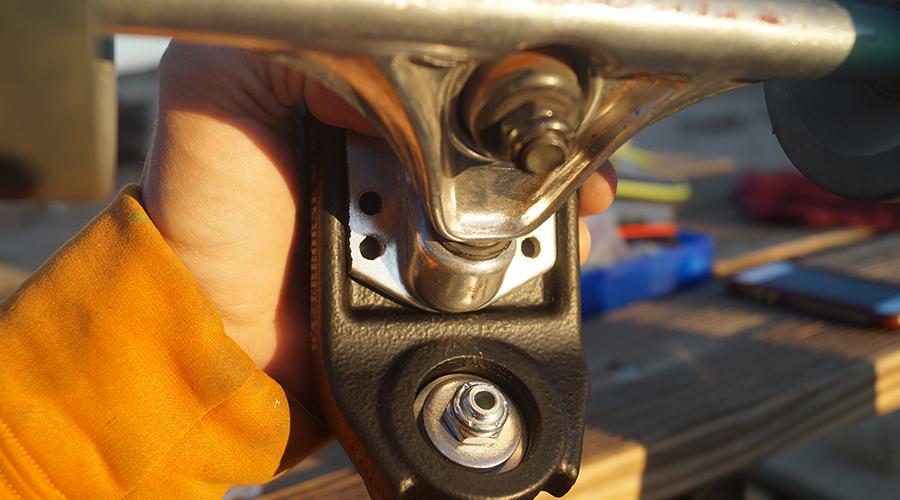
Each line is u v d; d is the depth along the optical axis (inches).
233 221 8.2
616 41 5.0
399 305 7.8
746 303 19.3
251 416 7.5
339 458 11.5
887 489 22.4
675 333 16.9
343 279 7.7
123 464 7.1
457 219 6.2
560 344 8.1
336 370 7.4
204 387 7.3
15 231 31.4
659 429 11.6
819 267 21.1
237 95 8.0
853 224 26.9
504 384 7.8
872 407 14.4
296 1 4.4
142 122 48.3
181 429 7.4
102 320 7.2
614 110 5.8
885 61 5.7
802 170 7.4
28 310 7.1
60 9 3.5
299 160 8.8
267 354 9.2
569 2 4.8
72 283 7.2
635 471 10.9
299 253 8.9
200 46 7.9
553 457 7.1
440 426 7.2
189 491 7.5
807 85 7.3
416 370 7.4
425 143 5.6
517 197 6.3
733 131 79.6
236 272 8.6
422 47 4.8
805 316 17.6
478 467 7.0
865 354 14.6
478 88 5.1
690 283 21.9
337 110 7.6
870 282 19.0
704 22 5.1
